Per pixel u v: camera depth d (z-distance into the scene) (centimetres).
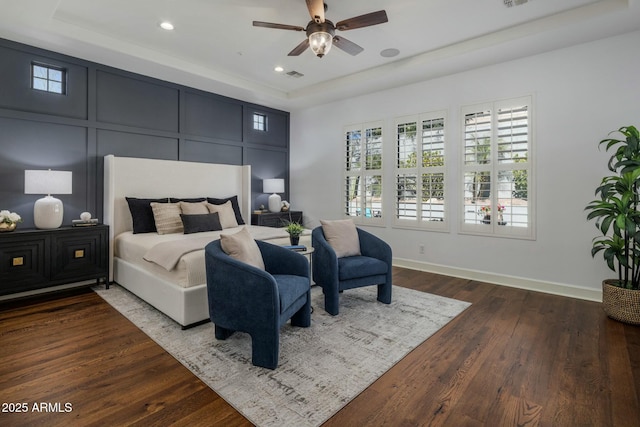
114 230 404
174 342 244
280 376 201
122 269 372
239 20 330
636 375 202
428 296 358
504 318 296
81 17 326
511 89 395
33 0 276
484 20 328
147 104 457
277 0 294
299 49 316
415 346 241
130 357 222
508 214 400
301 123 639
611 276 342
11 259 310
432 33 355
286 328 271
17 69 356
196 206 422
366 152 538
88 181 407
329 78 500
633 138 275
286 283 240
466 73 430
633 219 275
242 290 215
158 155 471
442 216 454
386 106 511
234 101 564
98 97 414
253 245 260
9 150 354
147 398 179
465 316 301
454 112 441
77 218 400
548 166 373
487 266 418
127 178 418
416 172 479
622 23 309
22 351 228
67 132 391
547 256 376
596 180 346
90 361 216
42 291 354
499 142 405
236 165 561
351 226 362
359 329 270
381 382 196
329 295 302
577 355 228
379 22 269
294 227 334
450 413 169
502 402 177
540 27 326
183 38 369
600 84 342
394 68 434
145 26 343
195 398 179
